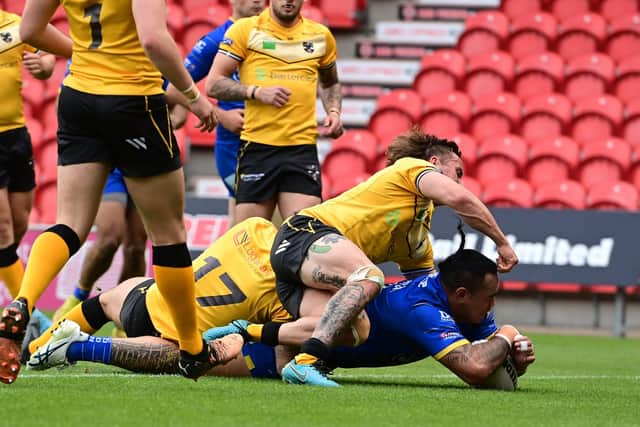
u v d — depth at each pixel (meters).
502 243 20.05
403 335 20.30
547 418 16.28
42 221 48.34
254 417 14.91
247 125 28.28
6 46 26.34
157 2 16.12
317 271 19.69
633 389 22.42
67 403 15.55
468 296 20.00
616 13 61.25
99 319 22.30
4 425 13.55
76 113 16.86
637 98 54.91
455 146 21.84
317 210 20.84
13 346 16.36
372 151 52.94
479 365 19.41
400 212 20.50
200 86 54.09
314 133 28.53
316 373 19.20
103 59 16.77
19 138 26.78
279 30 28.20
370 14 63.12
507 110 54.56
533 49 59.28
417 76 58.16
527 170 50.44
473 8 62.34
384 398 17.78
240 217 28.39
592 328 44.75
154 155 16.89
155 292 21.03
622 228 41.66
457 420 15.55
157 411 15.12
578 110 54.56
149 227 17.27
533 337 40.41
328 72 29.30
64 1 16.95
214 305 21.45
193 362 17.62
